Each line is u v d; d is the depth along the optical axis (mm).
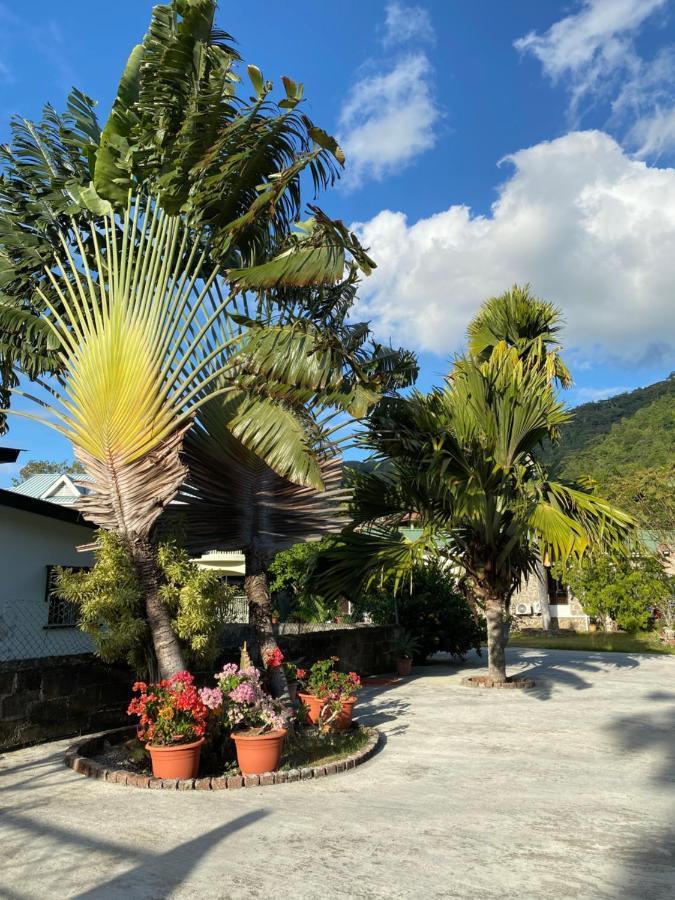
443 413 11398
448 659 17797
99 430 7137
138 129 7047
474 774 6379
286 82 6277
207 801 5434
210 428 7742
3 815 5008
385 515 12062
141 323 7168
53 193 7945
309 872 3932
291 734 7438
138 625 6957
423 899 3570
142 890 3676
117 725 8391
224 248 7500
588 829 4730
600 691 11625
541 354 13195
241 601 15891
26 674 7277
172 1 6840
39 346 8148
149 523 7102
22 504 9875
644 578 22328
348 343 7887
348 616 18500
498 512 11641
